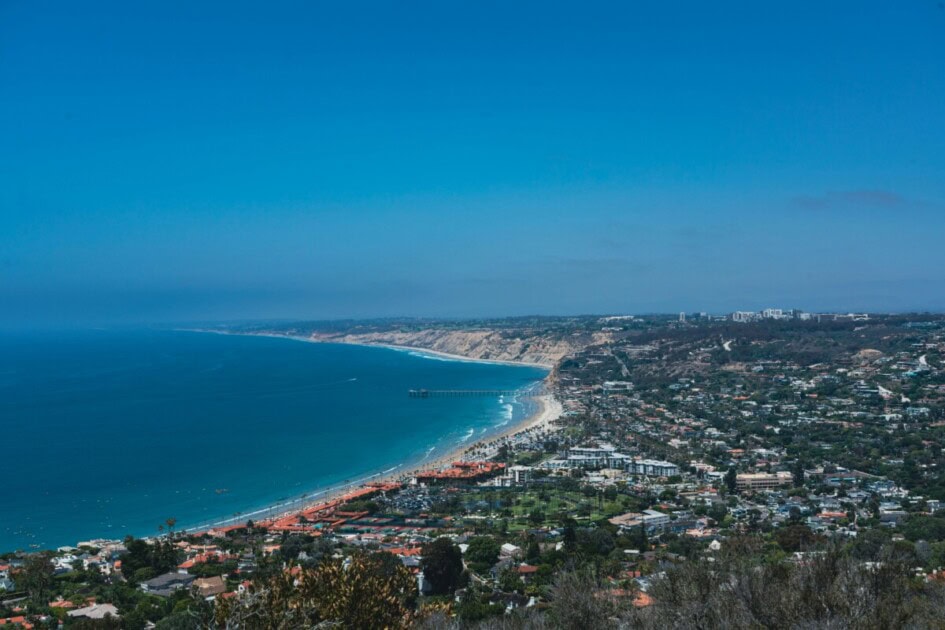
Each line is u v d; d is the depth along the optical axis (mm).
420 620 36875
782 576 33531
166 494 143250
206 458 177625
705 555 39594
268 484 151500
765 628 30484
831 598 30500
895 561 33031
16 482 152625
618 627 35562
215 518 126125
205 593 76812
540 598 67000
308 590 33688
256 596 26578
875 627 28578
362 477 157500
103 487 148875
